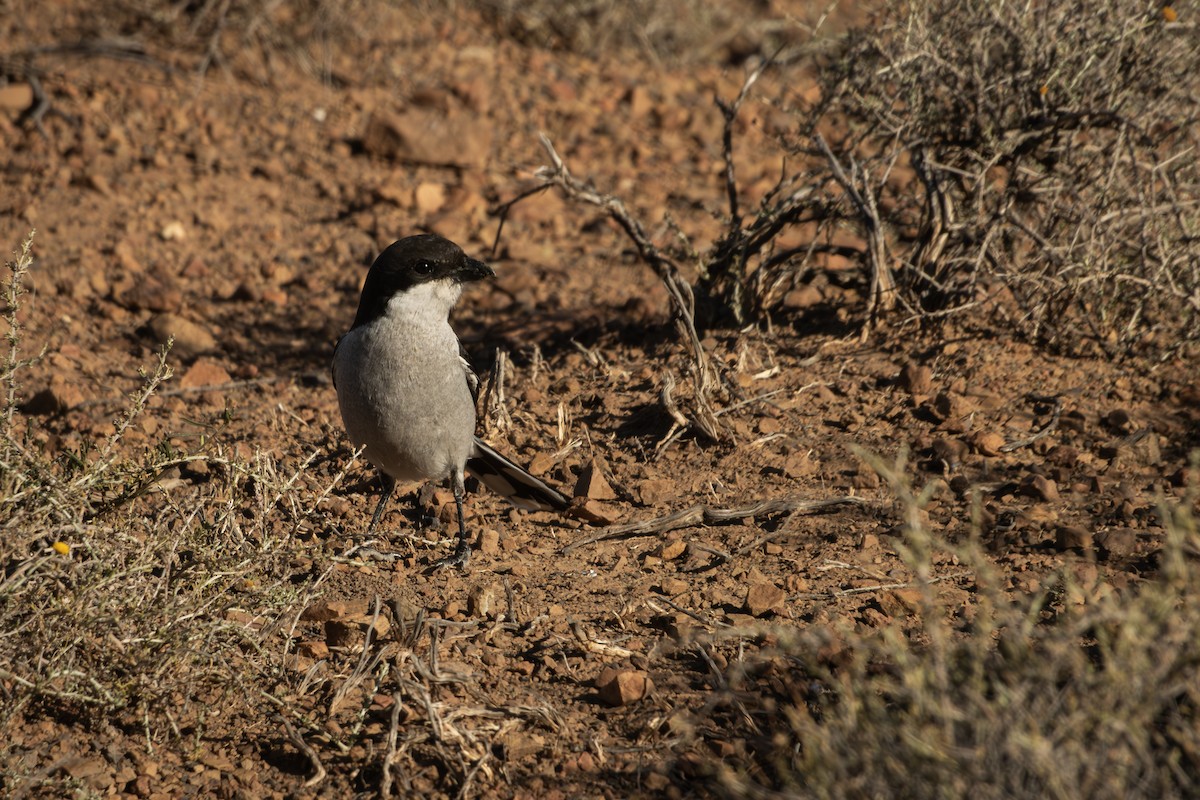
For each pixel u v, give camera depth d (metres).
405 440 9.74
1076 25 12.05
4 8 21.83
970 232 12.37
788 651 7.65
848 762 5.41
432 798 6.83
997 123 12.41
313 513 9.93
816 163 15.25
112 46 21.23
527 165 19.58
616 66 23.78
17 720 7.49
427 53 22.98
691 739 7.09
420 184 18.28
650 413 11.77
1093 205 11.96
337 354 9.91
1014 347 11.97
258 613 7.82
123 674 7.40
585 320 14.37
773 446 10.94
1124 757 5.20
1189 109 12.23
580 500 10.24
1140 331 11.66
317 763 7.04
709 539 9.70
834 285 13.66
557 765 7.01
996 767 5.07
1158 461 10.12
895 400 11.42
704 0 24.61
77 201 17.34
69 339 14.24
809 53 15.44
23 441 8.20
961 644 7.11
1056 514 9.45
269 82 21.30
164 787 7.04
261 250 16.70
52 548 7.18
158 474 8.22
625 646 8.14
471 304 15.34
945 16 12.45
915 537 5.67
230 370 13.75
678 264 15.70
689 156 20.00
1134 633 5.31
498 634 8.44
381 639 8.38
